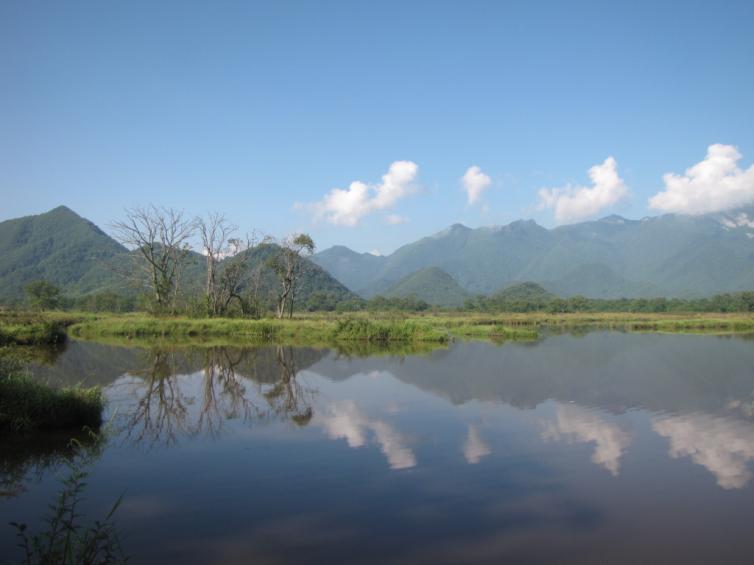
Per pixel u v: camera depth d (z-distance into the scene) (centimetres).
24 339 3556
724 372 2359
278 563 716
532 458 1159
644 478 1034
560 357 2925
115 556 733
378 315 5419
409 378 2222
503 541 778
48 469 1088
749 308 10175
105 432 1359
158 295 5247
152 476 1046
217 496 947
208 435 1346
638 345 3622
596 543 773
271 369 2483
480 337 4419
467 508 895
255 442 1286
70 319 5094
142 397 1830
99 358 2877
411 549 757
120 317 5406
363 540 782
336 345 3681
